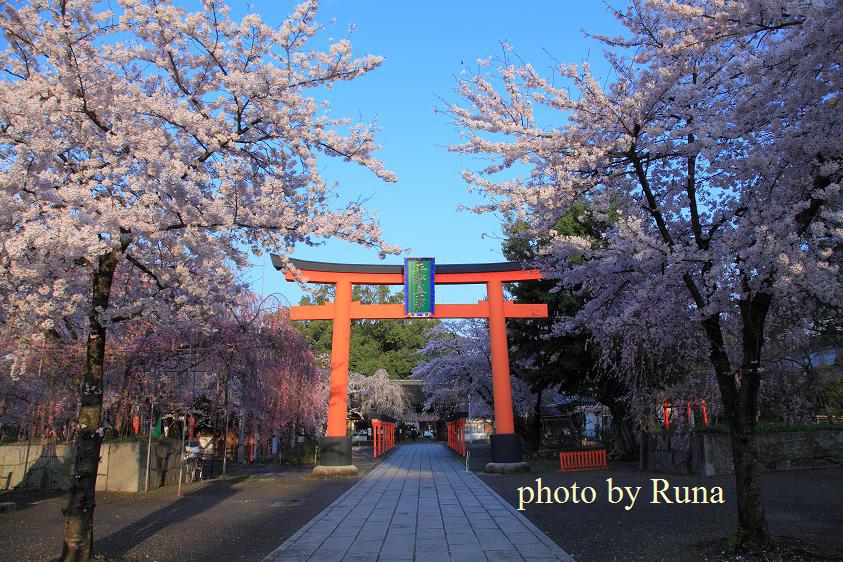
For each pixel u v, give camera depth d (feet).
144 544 24.61
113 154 23.52
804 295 27.61
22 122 19.65
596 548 22.98
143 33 23.49
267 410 59.88
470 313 65.36
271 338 58.95
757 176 23.11
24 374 38.78
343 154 27.61
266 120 25.13
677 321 32.17
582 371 65.92
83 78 21.72
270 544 24.80
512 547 23.90
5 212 19.94
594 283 33.04
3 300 25.58
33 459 44.93
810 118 19.97
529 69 25.23
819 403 45.19
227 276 32.68
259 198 23.98
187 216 22.36
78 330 41.06
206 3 23.22
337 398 61.21
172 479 49.80
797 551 20.20
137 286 37.58
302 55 25.44
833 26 17.43
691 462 47.65
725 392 22.98
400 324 189.88
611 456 69.15
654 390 47.11
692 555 20.93
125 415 48.83
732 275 22.26
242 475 58.85
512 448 59.93
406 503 37.86
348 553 23.15
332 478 56.08
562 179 25.09
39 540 25.14
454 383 103.35
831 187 18.40
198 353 51.42
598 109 24.52
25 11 21.31
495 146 25.35
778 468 45.21
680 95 22.30
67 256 20.48
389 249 27.94
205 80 26.30
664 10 22.16
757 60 19.31
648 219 27.96
